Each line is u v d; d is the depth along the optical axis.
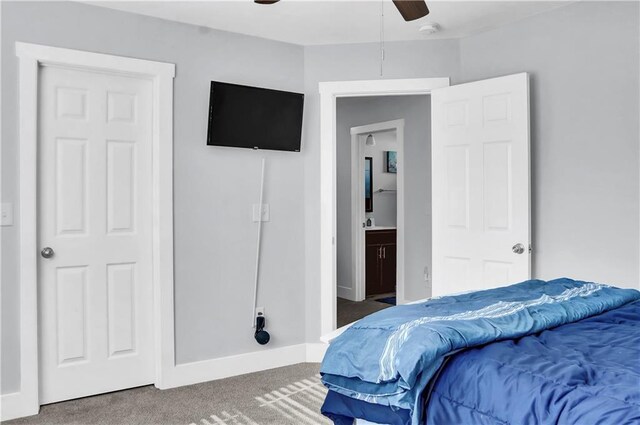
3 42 2.88
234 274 3.68
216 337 3.60
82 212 3.20
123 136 3.33
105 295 3.27
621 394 1.29
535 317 1.91
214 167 3.59
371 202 6.96
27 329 2.94
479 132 3.63
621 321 2.01
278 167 3.87
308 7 3.24
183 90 3.46
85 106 3.20
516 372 1.46
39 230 3.06
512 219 3.46
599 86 3.16
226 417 2.85
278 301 3.88
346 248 6.30
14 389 2.91
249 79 3.73
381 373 1.65
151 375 3.43
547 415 1.31
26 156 2.94
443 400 1.55
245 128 3.63
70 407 3.03
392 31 3.72
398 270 5.45
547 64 3.42
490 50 3.77
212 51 3.58
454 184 3.78
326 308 3.97
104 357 3.27
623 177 3.05
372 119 5.81
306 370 3.74
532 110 3.51
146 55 3.33
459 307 2.07
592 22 3.19
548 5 3.31
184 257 3.47
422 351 1.55
